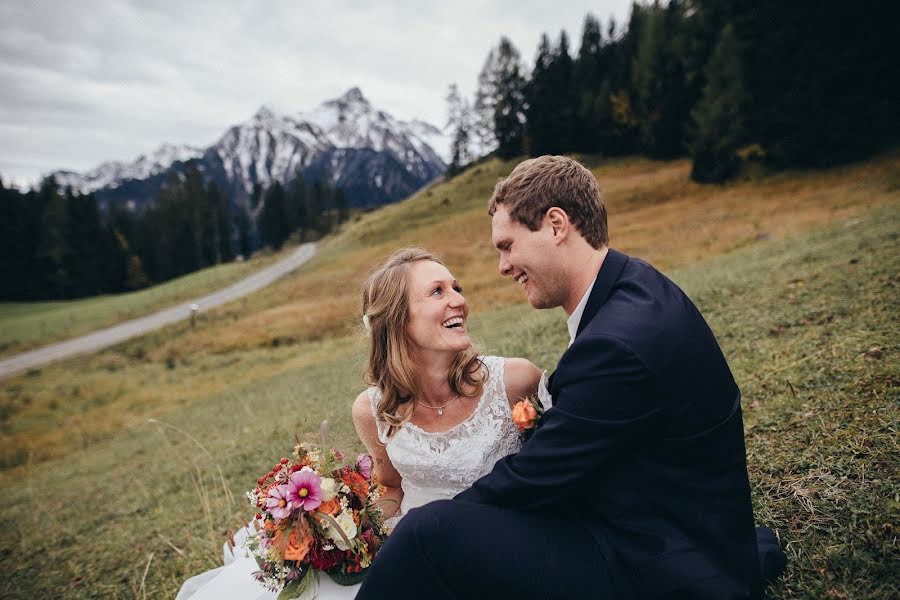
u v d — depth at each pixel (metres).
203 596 2.03
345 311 28.36
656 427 1.38
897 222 8.83
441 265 2.09
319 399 7.86
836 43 31.92
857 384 3.06
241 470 5.92
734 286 7.53
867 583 1.74
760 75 35.41
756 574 1.43
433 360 2.05
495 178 71.19
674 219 30.47
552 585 1.35
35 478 10.92
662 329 1.37
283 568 1.84
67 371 30.44
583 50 83.88
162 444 9.85
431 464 2.07
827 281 5.94
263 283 56.78
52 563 5.06
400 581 1.39
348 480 1.93
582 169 1.62
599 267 1.60
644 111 62.28
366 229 69.56
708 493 1.40
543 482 1.38
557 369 1.49
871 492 2.13
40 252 81.25
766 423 3.00
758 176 35.41
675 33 62.22
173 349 29.91
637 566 1.35
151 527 5.16
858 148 30.98
